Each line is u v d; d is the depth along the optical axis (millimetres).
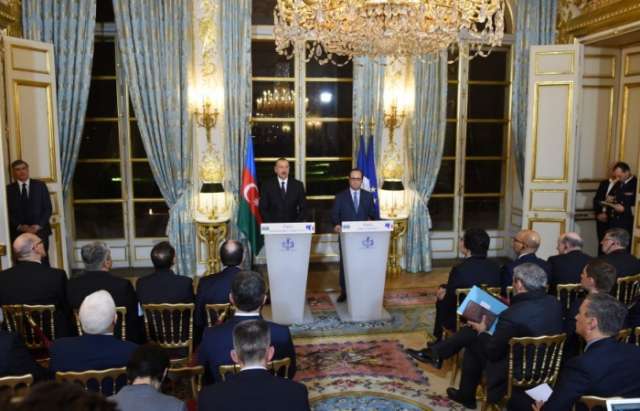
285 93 6926
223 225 6426
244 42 6293
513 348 2727
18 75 5316
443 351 3398
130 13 6074
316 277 6527
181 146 6395
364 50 4605
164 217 7031
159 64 6207
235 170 6477
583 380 2074
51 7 5871
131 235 6961
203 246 6598
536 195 6477
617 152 6430
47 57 5621
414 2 3758
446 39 4199
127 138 6801
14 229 5227
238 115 6410
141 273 6719
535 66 6312
